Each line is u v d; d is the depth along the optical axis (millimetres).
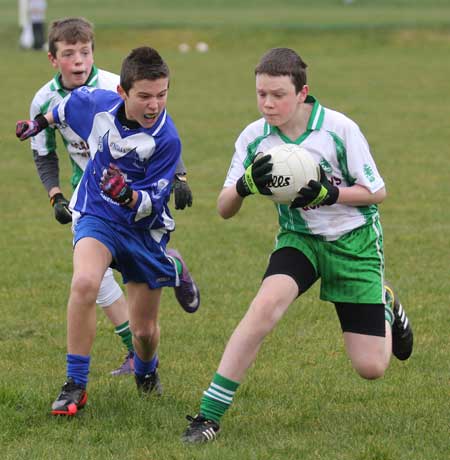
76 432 19016
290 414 20203
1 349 25375
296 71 17984
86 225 19844
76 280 19141
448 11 144250
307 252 19031
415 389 21922
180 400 21125
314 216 18984
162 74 18859
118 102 19922
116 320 23609
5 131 64562
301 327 27250
